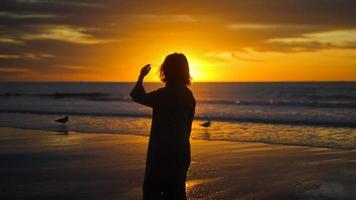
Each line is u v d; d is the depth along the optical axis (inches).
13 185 349.7
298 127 814.5
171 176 152.6
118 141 635.5
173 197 154.9
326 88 3314.5
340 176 383.6
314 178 375.9
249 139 658.2
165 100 155.6
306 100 1889.8
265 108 1391.5
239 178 374.6
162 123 155.2
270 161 461.1
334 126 821.9
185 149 155.3
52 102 1895.9
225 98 2188.7
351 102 1631.4
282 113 1175.0
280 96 2295.8
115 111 1306.6
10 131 787.4
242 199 305.6
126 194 316.5
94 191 326.3
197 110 1339.8
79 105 1662.2
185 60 160.7
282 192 324.8
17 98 2352.4
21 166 438.0
